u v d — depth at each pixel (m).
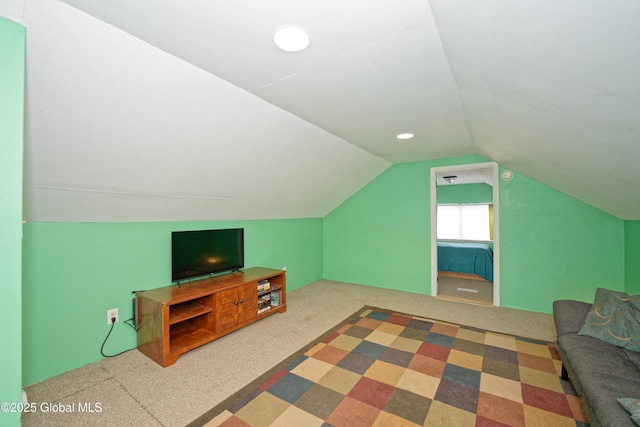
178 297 2.23
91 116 1.43
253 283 2.86
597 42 0.79
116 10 1.03
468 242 5.98
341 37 1.22
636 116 1.06
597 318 1.85
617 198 2.30
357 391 1.83
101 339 2.20
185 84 1.51
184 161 2.04
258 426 1.52
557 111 1.34
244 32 1.17
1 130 0.85
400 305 3.51
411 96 1.85
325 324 2.90
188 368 2.07
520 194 3.36
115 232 2.28
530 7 0.77
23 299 1.83
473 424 1.54
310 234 4.64
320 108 2.05
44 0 0.96
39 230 1.88
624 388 1.27
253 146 2.28
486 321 2.99
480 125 2.26
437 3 0.98
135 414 1.60
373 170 4.07
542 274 3.26
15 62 0.89
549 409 1.65
